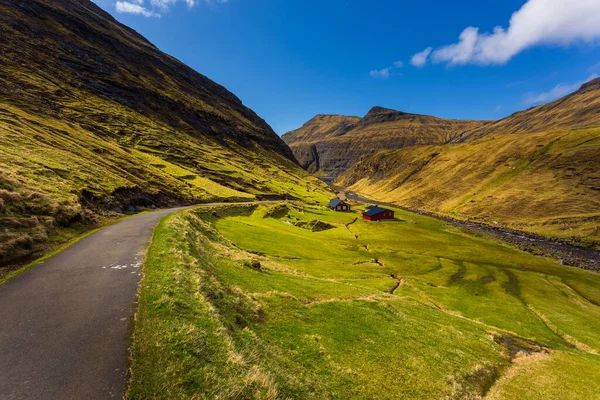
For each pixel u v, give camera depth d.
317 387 14.45
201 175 135.88
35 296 15.36
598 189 140.75
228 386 10.19
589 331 41.62
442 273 66.00
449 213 180.62
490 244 103.38
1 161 40.56
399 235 107.19
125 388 9.05
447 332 28.42
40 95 128.38
